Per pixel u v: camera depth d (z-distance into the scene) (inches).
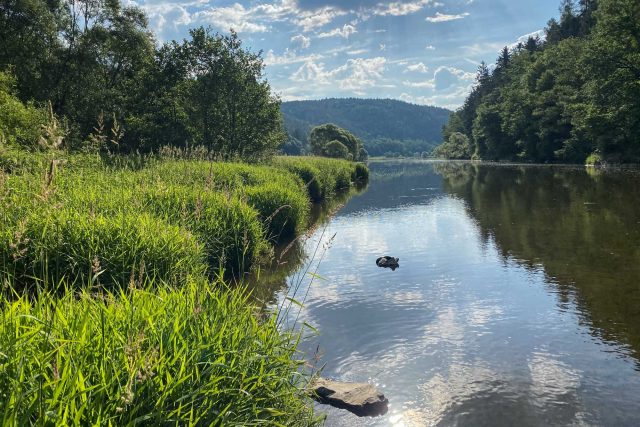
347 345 247.3
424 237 562.9
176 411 103.9
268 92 1266.0
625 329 259.3
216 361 117.8
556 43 3336.6
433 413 182.4
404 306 309.0
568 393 195.5
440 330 267.1
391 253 479.8
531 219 653.9
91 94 1338.6
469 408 185.5
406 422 175.8
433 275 388.5
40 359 99.0
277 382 146.7
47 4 1352.1
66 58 1342.3
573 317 280.1
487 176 1662.2
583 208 719.7
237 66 1222.3
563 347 239.8
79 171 451.2
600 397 191.3
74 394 89.0
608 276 358.9
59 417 84.4
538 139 2561.5
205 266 291.4
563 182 1194.0
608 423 173.0
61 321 118.1
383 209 844.0
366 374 215.5
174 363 116.9
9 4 1229.7
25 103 1237.7
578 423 173.8
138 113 1211.9
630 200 774.5
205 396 114.3
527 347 241.6
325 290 347.6
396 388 202.4
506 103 2920.8
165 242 268.5
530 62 3053.6
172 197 391.5
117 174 466.6
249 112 1238.9
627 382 202.5
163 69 1214.9
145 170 547.2
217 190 470.9
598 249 449.1
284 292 338.6
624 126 1669.5
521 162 2755.9
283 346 171.5
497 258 438.3
